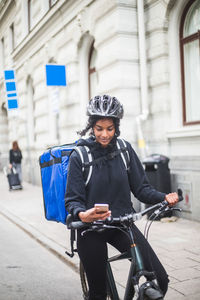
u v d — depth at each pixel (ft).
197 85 20.98
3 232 20.35
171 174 20.72
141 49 22.70
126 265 13.08
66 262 14.57
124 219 6.65
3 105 64.03
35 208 27.02
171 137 21.26
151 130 23.03
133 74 23.41
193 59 21.02
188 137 20.25
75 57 30.40
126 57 23.13
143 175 7.56
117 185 7.08
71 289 11.96
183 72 21.49
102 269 6.91
